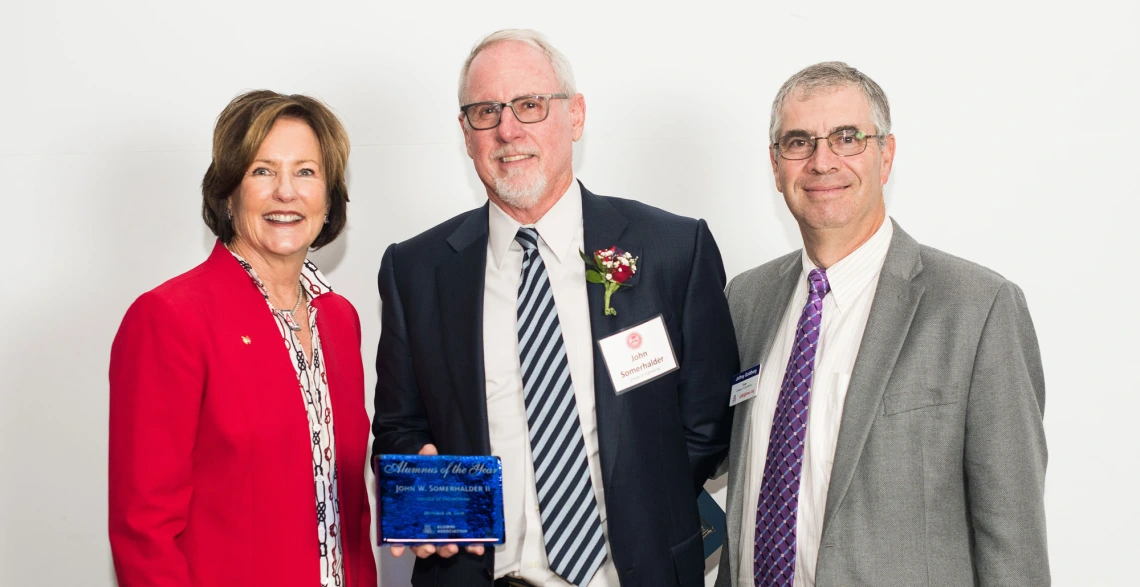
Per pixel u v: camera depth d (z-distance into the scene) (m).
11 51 2.66
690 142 2.66
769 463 1.96
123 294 2.69
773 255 2.68
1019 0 2.55
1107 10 2.51
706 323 2.07
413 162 2.68
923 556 1.77
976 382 1.76
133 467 1.72
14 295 2.69
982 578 1.75
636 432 1.95
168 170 2.67
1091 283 2.56
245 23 2.65
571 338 2.00
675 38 2.63
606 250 1.98
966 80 2.58
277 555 1.81
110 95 2.66
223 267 1.89
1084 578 2.61
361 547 2.11
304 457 1.88
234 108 1.89
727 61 2.63
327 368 2.05
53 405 2.71
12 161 2.67
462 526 1.83
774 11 2.62
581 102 2.14
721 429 2.13
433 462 1.83
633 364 1.96
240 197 1.88
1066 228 2.57
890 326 1.85
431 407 2.04
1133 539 2.58
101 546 2.75
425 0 2.64
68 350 2.70
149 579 1.70
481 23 2.64
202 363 1.76
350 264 2.71
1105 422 2.58
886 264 1.92
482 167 2.02
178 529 1.76
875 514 1.79
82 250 2.69
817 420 1.89
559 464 1.92
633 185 2.68
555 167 2.00
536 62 2.00
